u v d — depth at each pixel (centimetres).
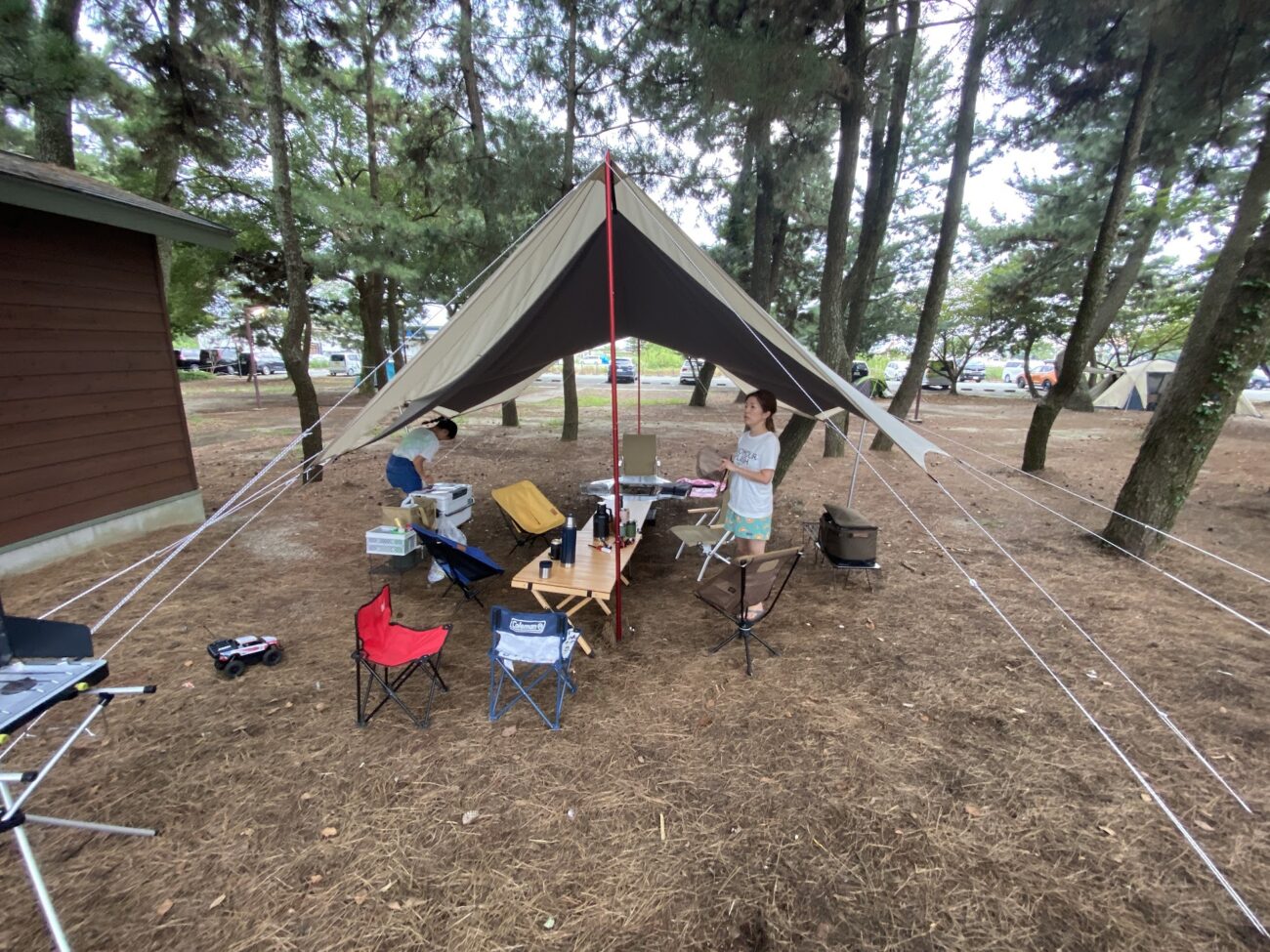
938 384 2686
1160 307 1706
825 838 221
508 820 229
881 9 683
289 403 1762
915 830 224
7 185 397
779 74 557
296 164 1494
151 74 783
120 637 366
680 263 396
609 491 579
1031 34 609
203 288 1689
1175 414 502
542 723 288
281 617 398
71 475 493
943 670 338
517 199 937
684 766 258
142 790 242
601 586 360
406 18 948
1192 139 872
